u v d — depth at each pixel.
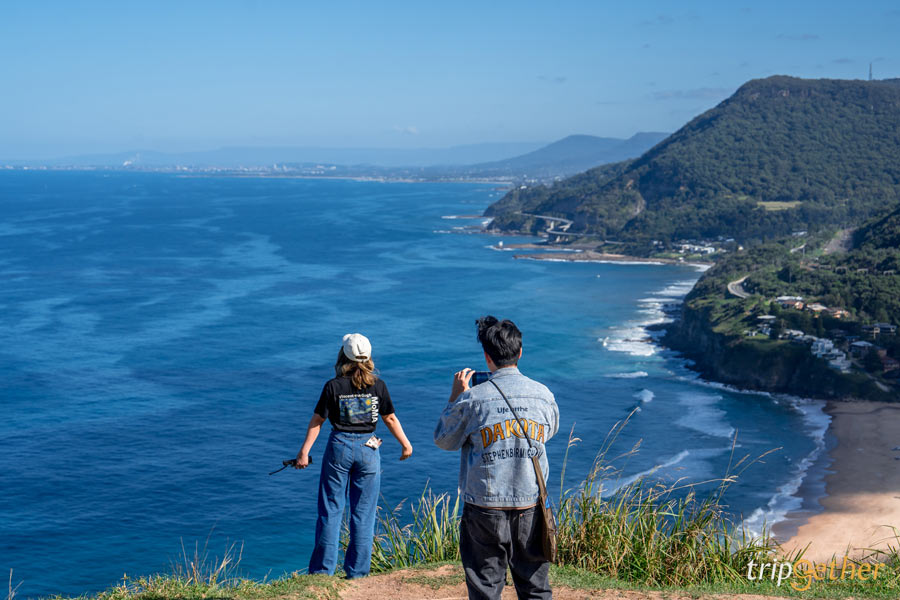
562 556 8.14
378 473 6.92
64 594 35.59
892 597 7.62
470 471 4.30
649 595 6.68
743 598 6.73
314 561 6.88
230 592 6.51
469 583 4.36
